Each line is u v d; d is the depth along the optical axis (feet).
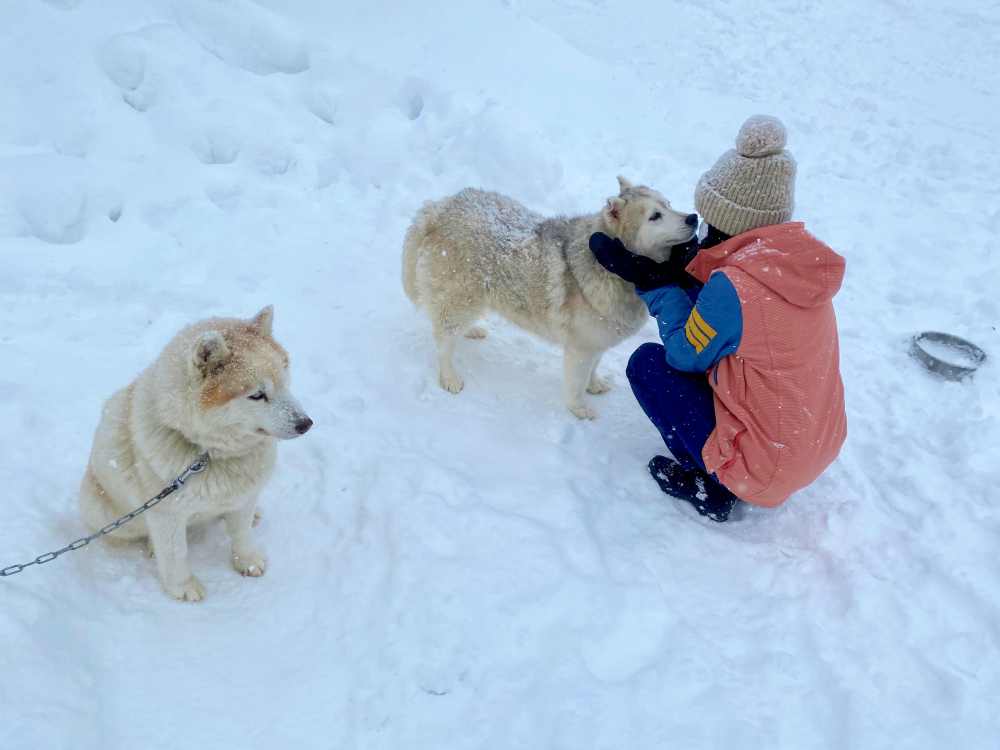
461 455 12.44
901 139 25.02
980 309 16.85
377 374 14.12
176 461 9.12
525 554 10.41
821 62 30.73
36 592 9.15
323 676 9.11
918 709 8.90
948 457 12.91
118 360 13.44
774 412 10.19
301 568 10.56
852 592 10.32
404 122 20.77
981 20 36.06
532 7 32.42
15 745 7.62
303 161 19.25
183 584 9.92
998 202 21.58
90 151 17.80
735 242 10.51
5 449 11.36
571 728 8.38
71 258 15.39
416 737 8.40
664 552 10.93
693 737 8.43
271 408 8.96
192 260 16.10
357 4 23.44
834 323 10.68
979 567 10.79
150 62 19.34
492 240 12.96
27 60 18.40
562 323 12.79
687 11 33.91
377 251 17.33
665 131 23.57
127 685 8.82
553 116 22.52
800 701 8.96
